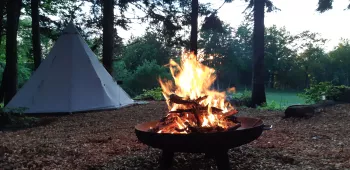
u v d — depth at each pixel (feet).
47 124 31.14
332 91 41.34
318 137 22.43
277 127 26.84
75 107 37.91
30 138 23.89
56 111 36.99
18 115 33.76
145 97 57.72
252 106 47.11
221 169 13.91
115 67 94.84
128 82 93.71
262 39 47.65
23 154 18.35
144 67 93.50
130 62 108.68
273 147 19.34
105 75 43.83
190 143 13.12
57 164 16.60
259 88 47.26
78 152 18.75
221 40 100.94
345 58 83.05
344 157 16.81
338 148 19.02
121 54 109.60
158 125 15.44
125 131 25.94
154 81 92.32
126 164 16.28
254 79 47.60
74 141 22.17
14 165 16.22
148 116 34.45
